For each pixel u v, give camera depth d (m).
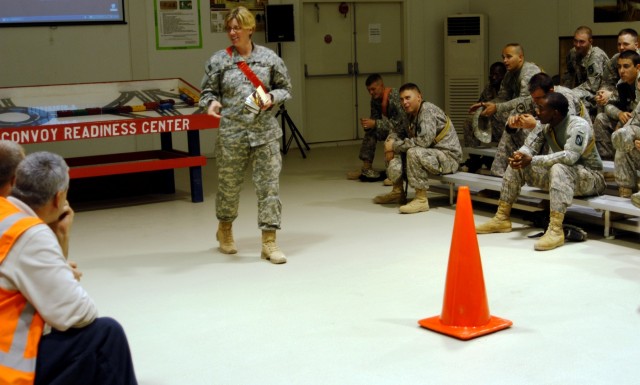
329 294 4.35
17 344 2.51
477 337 3.62
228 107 4.93
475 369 3.28
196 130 7.31
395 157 6.69
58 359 2.57
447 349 3.50
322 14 11.12
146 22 9.94
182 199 7.51
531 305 4.04
